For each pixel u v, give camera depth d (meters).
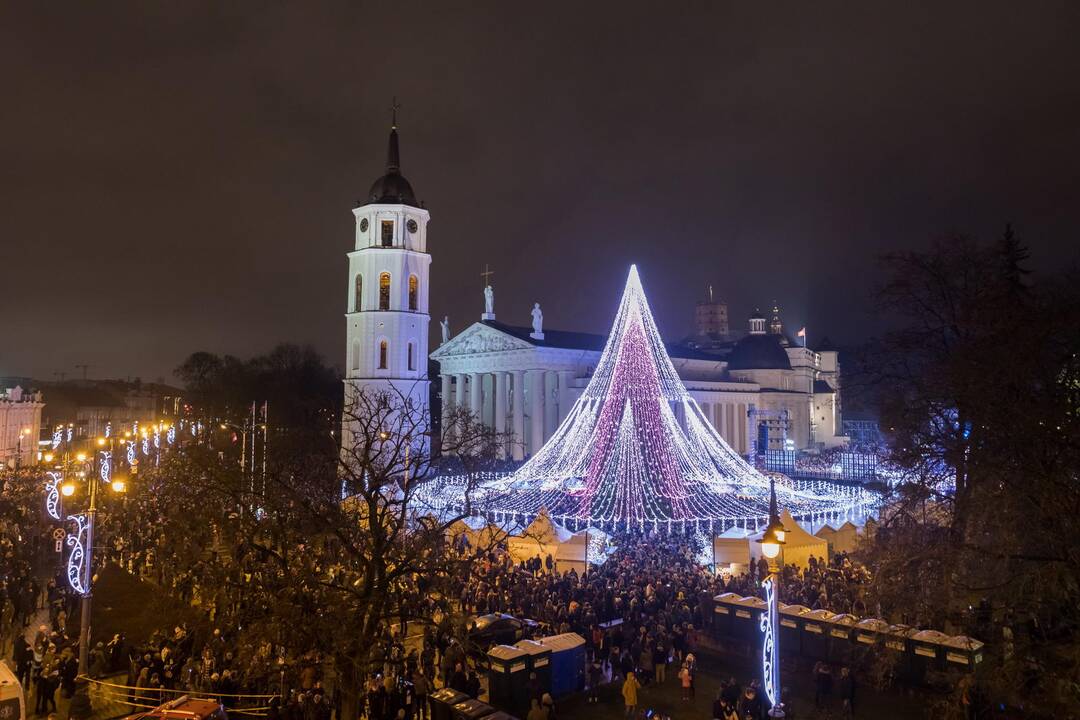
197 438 63.50
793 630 31.03
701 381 134.88
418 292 90.56
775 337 160.88
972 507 25.03
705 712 26.73
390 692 25.28
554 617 33.38
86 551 27.67
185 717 20.48
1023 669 21.22
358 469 53.09
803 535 45.50
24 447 110.00
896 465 35.81
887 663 25.97
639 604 34.06
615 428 67.62
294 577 23.72
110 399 176.00
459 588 32.75
